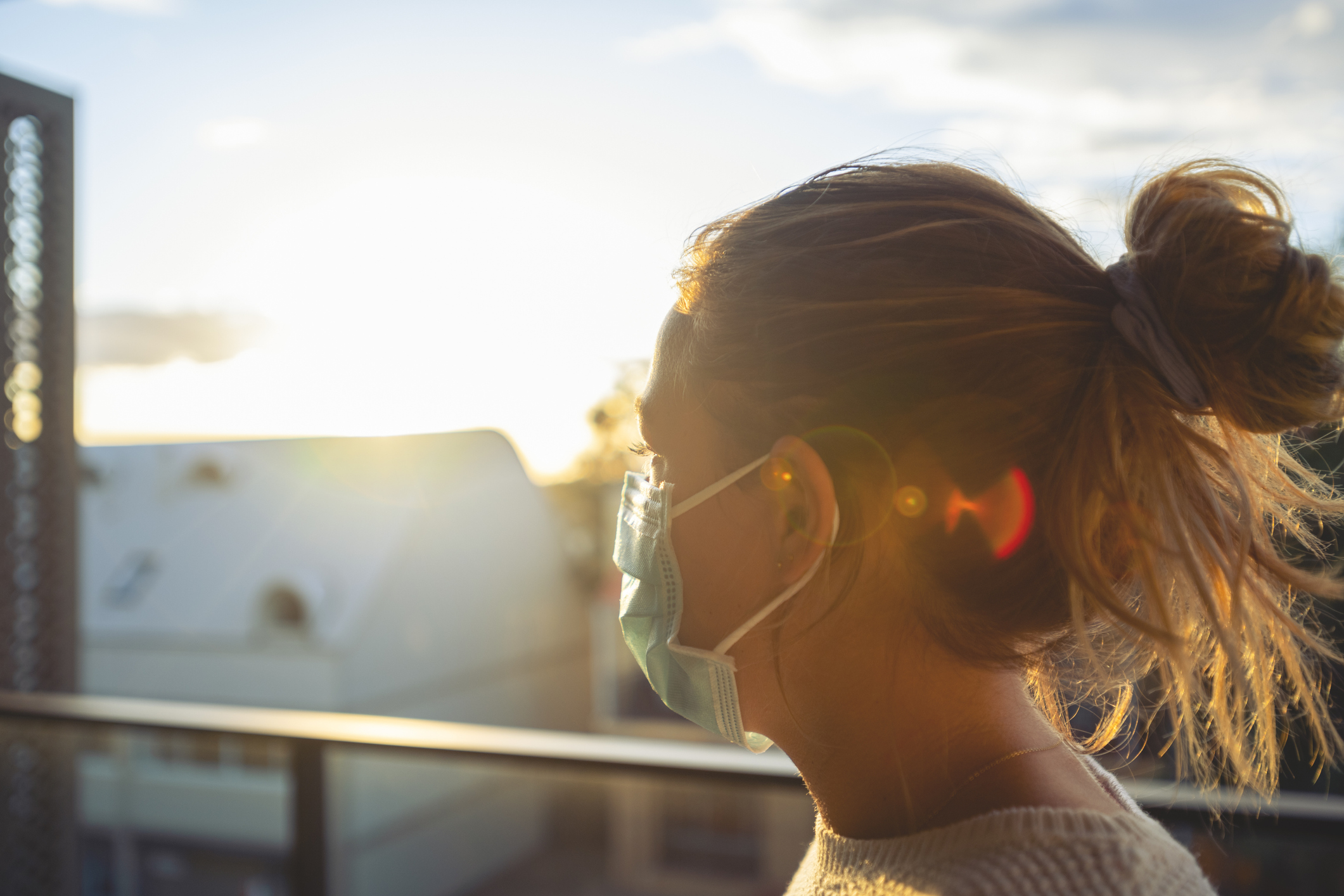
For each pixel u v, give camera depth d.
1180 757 0.60
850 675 0.54
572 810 17.03
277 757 1.87
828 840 0.56
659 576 0.61
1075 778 0.52
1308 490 0.62
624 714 18.16
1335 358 0.50
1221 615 0.56
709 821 14.48
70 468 2.53
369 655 20.77
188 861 12.84
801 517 0.53
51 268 2.51
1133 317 0.50
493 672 23.52
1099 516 0.49
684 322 0.60
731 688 0.59
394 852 15.54
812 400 0.52
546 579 25.50
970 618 0.51
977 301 0.49
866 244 0.52
